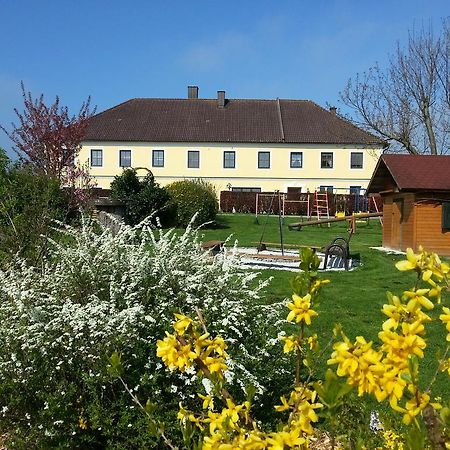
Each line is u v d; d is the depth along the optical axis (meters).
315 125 47.19
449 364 1.70
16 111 18.72
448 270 1.55
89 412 3.33
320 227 27.23
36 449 3.42
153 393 3.41
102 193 36.66
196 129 46.62
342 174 45.47
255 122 47.53
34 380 3.39
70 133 18.92
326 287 10.04
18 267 5.70
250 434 1.52
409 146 27.70
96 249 4.56
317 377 4.46
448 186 14.55
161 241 4.73
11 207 6.62
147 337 3.67
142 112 48.28
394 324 1.46
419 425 1.43
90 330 3.49
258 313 4.32
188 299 3.98
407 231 15.51
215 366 1.73
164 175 45.66
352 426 2.24
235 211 41.06
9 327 3.66
